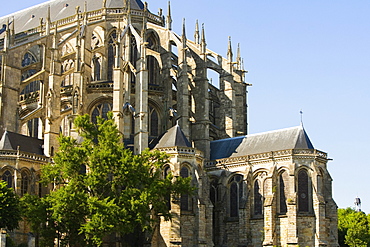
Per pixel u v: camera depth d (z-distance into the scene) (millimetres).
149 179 87500
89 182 83562
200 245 97562
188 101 113062
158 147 101812
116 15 129125
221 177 108312
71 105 113250
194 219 99062
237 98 125812
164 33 123500
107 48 126562
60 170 85812
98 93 113312
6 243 79625
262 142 108500
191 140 114500
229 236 105938
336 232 102188
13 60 108562
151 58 127250
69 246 86500
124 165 84500
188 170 101062
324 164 104750
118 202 83688
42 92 111188
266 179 103750
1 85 105750
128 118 108250
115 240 97188
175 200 96750
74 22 132375
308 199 101062
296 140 103750
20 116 119562
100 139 88125
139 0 141000
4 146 97000
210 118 127000
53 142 103000
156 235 97188
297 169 101500
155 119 116875
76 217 82625
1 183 82562
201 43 119062
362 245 129625
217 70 123625
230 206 107438
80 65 108188
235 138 113438
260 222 102500
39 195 99312
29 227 94312
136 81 106062
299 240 99062
